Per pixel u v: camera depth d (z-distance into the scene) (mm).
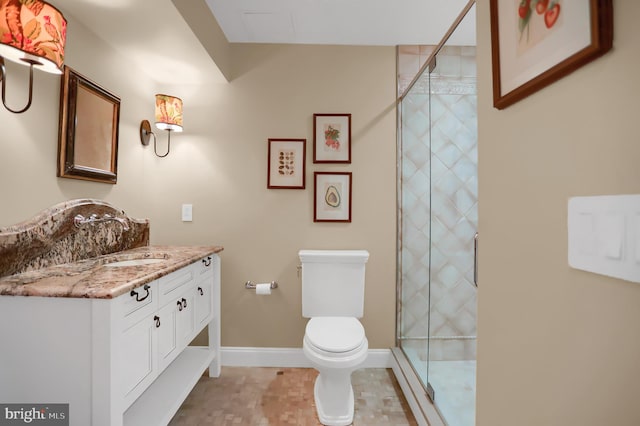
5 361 1049
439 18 2037
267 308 2350
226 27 2145
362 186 2338
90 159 1660
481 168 963
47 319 1040
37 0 1089
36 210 1378
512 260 803
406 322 2256
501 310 853
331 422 1691
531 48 700
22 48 1062
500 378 855
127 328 1127
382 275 2332
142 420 1390
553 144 653
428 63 1882
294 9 1952
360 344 1691
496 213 881
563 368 623
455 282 1646
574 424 593
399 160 2332
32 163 1358
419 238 2061
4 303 1053
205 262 1946
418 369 1992
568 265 609
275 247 2344
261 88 2334
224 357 2332
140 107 2135
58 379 1040
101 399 1024
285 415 1767
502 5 812
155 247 2121
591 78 556
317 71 2332
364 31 2182
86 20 1597
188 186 2334
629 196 477
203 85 2334
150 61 2037
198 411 1794
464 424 1464
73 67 1567
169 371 1817
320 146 2328
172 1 1470
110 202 1865
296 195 2342
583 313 572
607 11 515
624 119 492
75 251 1526
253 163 2342
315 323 1921
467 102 1510
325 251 2242
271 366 2324
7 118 1253
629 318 482
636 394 473
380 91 2332
